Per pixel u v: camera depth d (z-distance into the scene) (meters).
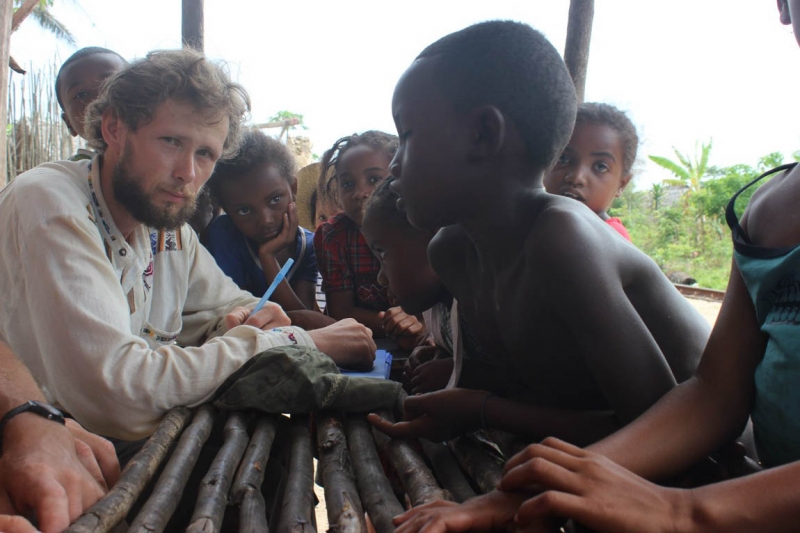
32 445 0.94
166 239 1.88
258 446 1.12
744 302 0.94
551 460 0.73
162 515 0.84
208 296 2.02
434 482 0.96
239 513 0.89
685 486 0.93
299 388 1.29
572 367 1.06
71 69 2.49
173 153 1.57
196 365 1.36
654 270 1.09
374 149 2.36
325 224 2.46
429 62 1.06
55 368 1.36
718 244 17.27
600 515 0.68
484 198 1.07
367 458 1.08
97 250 1.45
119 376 1.32
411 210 1.11
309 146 8.73
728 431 0.90
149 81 1.52
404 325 2.03
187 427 1.29
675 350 1.09
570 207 1.01
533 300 1.01
